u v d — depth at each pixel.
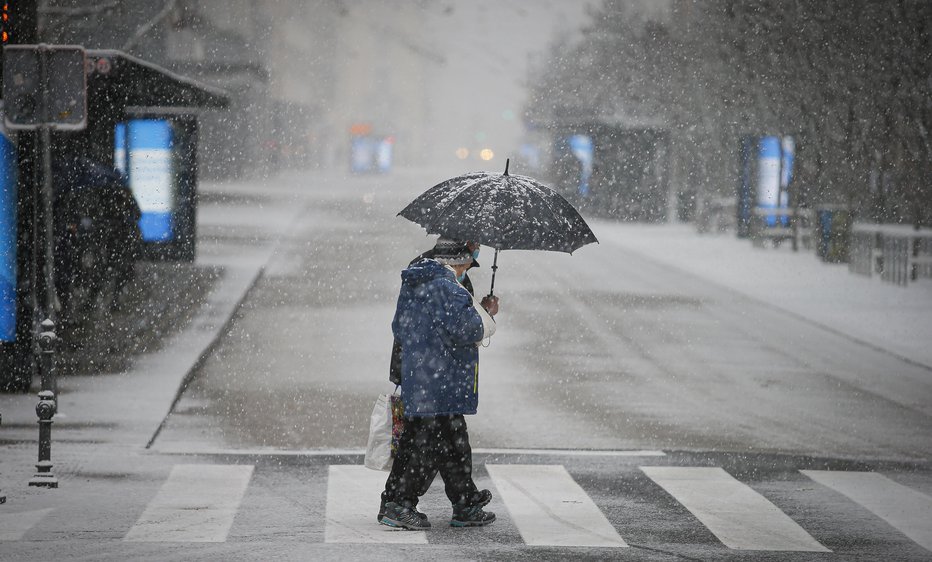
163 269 65.69
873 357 46.97
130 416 33.06
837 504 25.30
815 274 74.50
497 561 20.11
